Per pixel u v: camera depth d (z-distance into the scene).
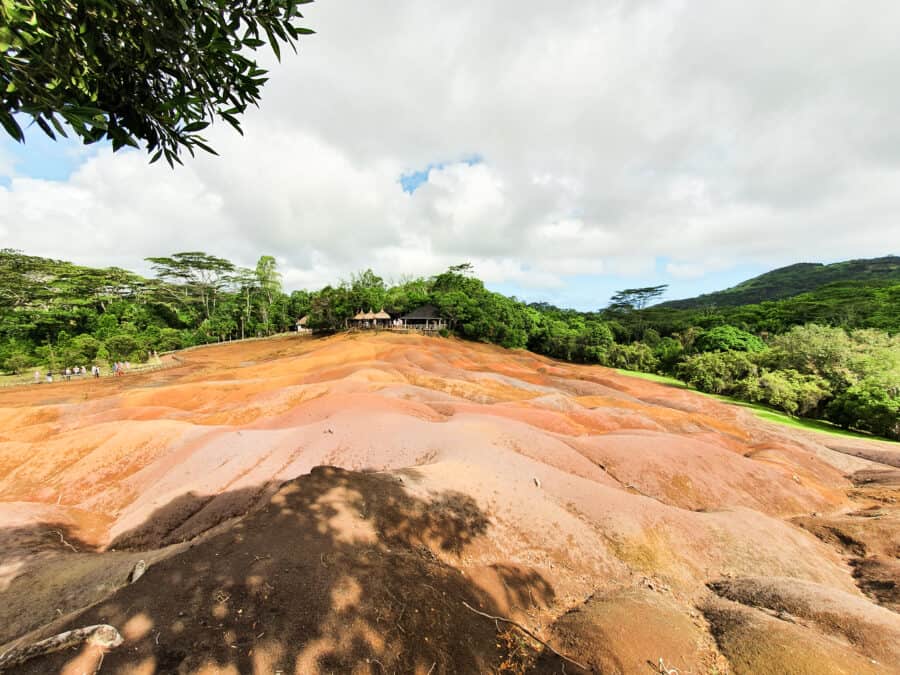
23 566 9.22
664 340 83.25
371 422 17.52
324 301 72.38
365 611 5.39
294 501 8.07
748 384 40.78
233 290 96.94
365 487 9.45
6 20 2.38
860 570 11.66
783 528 12.95
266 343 69.75
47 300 64.81
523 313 82.06
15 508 12.48
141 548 11.45
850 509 17.73
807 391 36.09
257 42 3.39
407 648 5.12
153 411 24.45
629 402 32.47
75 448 17.25
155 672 3.93
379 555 7.01
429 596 6.15
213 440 17.09
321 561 6.20
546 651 6.32
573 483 13.14
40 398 30.55
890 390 32.56
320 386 27.27
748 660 6.55
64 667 3.73
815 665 6.15
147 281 85.81
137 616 4.58
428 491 10.43
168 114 3.55
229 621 4.75
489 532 9.77
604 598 8.30
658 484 16.88
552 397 29.69
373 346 48.38
